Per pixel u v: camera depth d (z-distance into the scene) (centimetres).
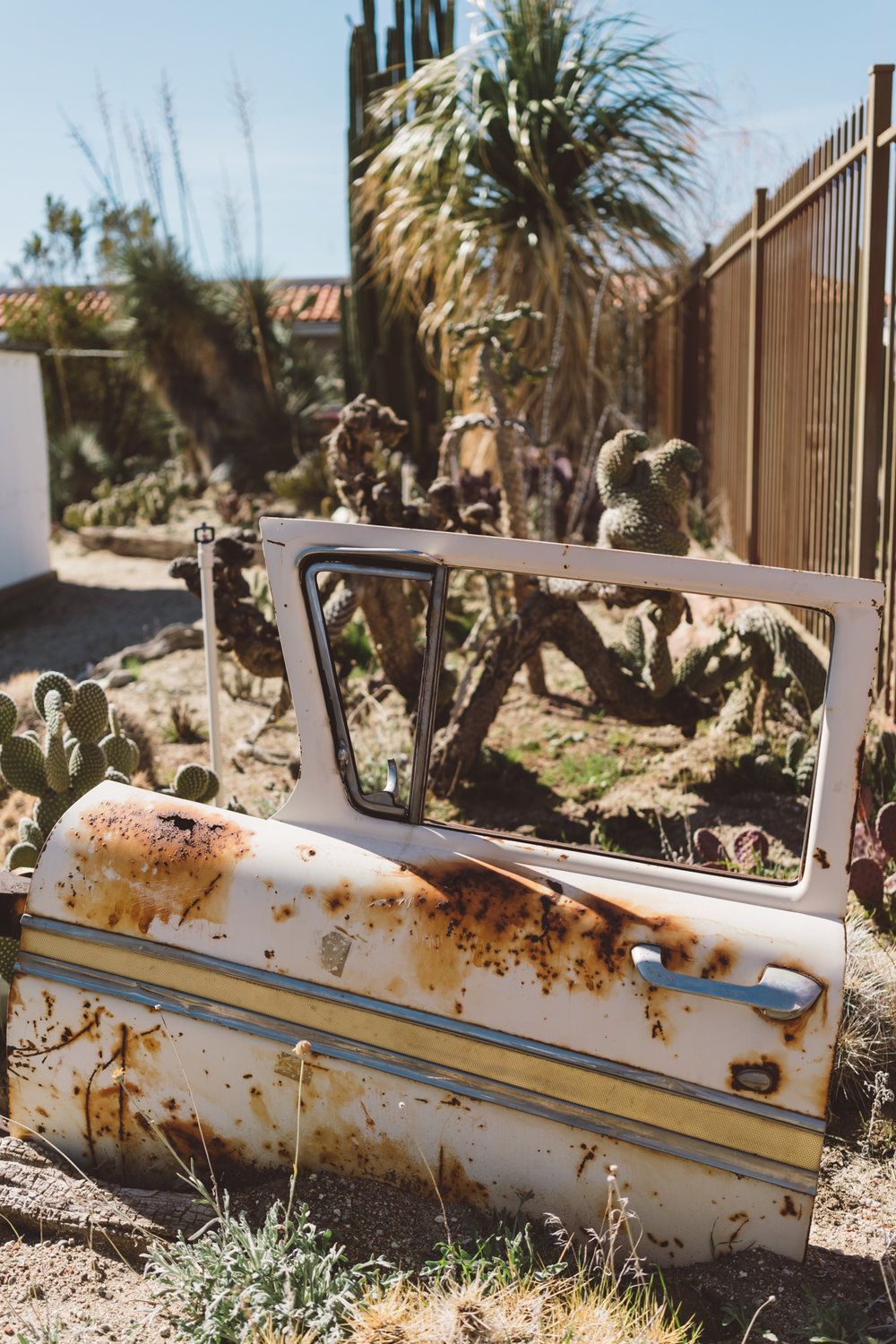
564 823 490
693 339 1028
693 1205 204
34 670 861
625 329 1105
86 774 346
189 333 1695
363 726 591
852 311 539
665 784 527
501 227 1012
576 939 207
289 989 219
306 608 231
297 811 235
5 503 1089
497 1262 201
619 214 1019
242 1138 229
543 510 868
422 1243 215
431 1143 215
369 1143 220
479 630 684
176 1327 205
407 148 1038
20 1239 231
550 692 676
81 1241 229
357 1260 213
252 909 223
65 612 1078
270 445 1625
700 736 581
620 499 445
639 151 1016
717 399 928
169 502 1531
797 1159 197
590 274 1016
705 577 209
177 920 227
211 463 1745
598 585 457
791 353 672
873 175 491
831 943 201
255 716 670
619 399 1067
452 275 1003
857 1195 261
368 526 226
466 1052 210
